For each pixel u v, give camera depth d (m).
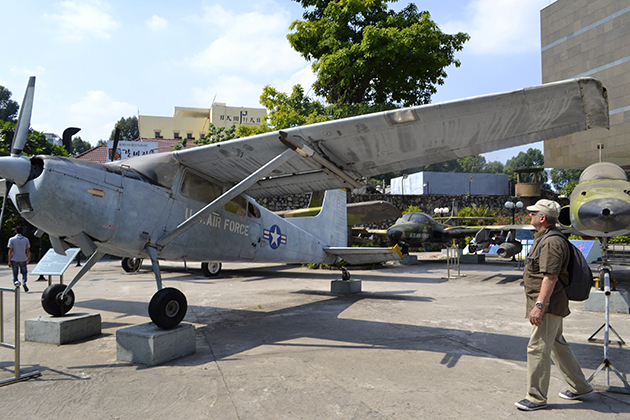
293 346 4.63
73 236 4.31
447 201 26.95
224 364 3.98
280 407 2.92
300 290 9.22
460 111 4.04
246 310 6.88
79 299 8.08
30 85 4.23
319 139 4.85
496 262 17.53
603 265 6.95
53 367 3.93
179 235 5.29
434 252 24.64
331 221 9.83
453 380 3.46
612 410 2.85
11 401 3.08
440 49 18.05
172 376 3.63
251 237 6.86
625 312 6.27
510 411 2.84
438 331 5.27
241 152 5.23
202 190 5.71
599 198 7.02
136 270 13.34
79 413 2.85
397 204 25.77
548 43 21.22
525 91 3.64
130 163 5.14
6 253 17.23
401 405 2.94
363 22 18.58
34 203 3.93
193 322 5.99
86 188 4.21
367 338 4.95
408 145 4.90
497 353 4.28
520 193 28.59
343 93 20.00
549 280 2.76
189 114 58.34
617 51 18.09
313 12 19.81
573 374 2.99
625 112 17.83
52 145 18.17
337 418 2.73
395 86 19.30
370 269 14.38
